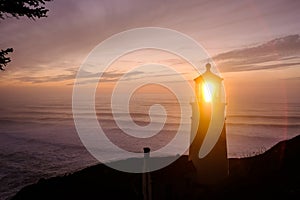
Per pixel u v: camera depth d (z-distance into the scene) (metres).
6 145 91.06
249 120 126.50
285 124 113.69
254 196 10.80
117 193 18.88
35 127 134.62
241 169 16.52
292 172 12.49
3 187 46.88
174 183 14.42
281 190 10.52
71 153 75.31
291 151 16.70
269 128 105.38
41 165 62.19
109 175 22.75
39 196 20.78
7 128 133.88
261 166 15.19
